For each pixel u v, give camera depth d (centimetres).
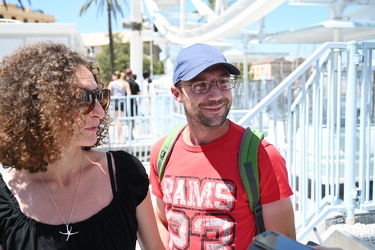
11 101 140
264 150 190
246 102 859
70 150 155
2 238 149
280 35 642
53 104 137
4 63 150
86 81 151
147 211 177
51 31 715
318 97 332
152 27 1773
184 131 214
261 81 868
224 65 188
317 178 339
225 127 198
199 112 191
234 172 191
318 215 332
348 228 319
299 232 332
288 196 188
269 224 189
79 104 146
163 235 229
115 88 952
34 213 149
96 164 165
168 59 1986
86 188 159
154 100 860
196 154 200
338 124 334
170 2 1576
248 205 190
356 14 635
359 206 326
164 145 214
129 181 167
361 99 321
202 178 196
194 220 196
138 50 1703
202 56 189
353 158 324
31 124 139
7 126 140
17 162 145
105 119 173
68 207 153
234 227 189
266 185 187
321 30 552
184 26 1252
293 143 355
